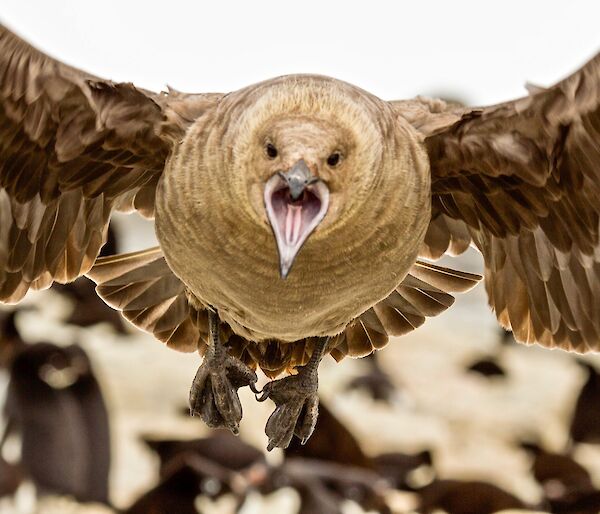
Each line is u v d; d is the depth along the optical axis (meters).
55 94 11.22
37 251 12.33
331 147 10.67
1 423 21.08
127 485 21.36
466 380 30.31
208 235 11.17
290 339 11.97
